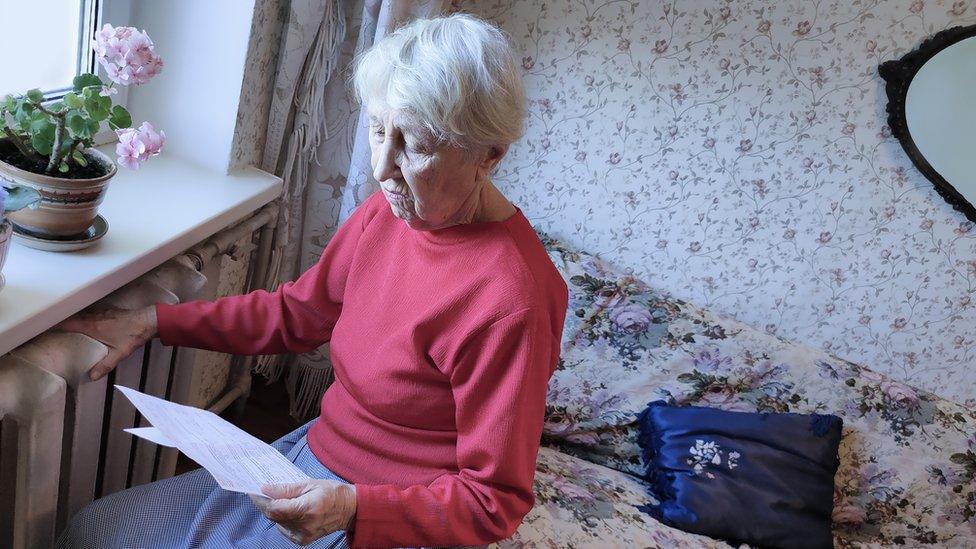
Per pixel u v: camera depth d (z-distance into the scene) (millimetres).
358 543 1066
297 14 1652
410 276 1199
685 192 2174
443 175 1042
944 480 2078
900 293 2150
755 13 2004
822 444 2037
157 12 1591
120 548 1163
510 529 1129
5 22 1332
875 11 1957
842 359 2148
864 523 2086
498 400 1100
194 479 1283
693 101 2094
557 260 2168
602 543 1742
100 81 1217
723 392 2105
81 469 1298
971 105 1959
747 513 1941
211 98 1634
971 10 1926
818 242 2145
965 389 2201
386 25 1680
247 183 1695
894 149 2039
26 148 1212
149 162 1638
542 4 2102
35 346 1148
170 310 1272
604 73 2121
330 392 1322
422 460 1206
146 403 1098
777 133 2078
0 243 1054
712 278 2238
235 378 2102
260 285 1983
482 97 988
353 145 1949
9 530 1232
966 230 2070
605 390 2109
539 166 2246
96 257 1268
